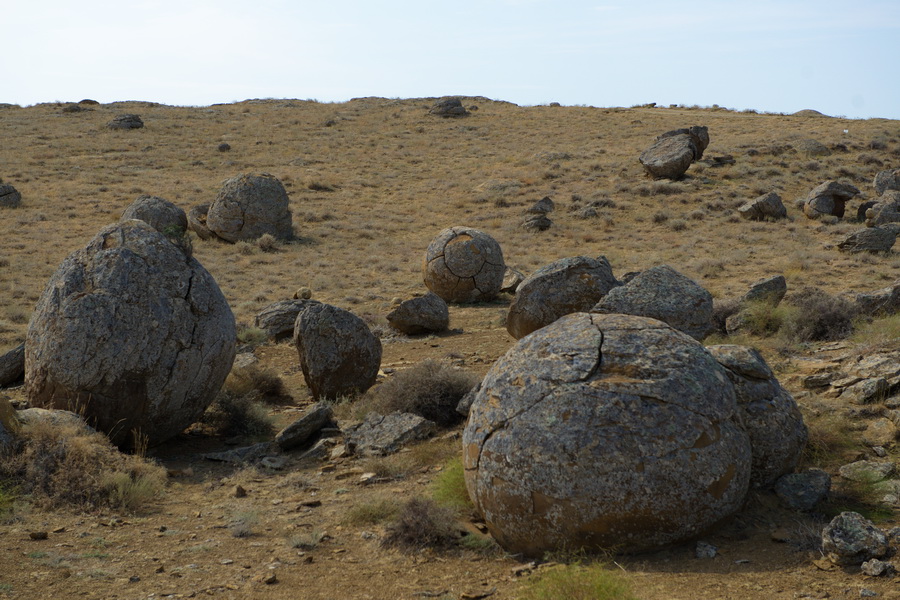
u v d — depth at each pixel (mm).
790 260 26281
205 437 10562
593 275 12469
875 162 44344
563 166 47219
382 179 46562
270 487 8039
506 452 5441
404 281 26469
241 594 5078
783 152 47094
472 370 13422
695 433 5266
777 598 4539
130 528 6668
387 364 14602
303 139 58750
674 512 5184
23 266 26406
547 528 5320
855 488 6352
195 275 9672
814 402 8367
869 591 4512
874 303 13664
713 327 13594
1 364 13164
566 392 5402
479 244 22656
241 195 32625
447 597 4875
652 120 62906
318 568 5574
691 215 35625
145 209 30844
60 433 8039
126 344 8914
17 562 5633
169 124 63156
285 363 15711
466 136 59906
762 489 6309
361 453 8945
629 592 4480
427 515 6043
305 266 29328
